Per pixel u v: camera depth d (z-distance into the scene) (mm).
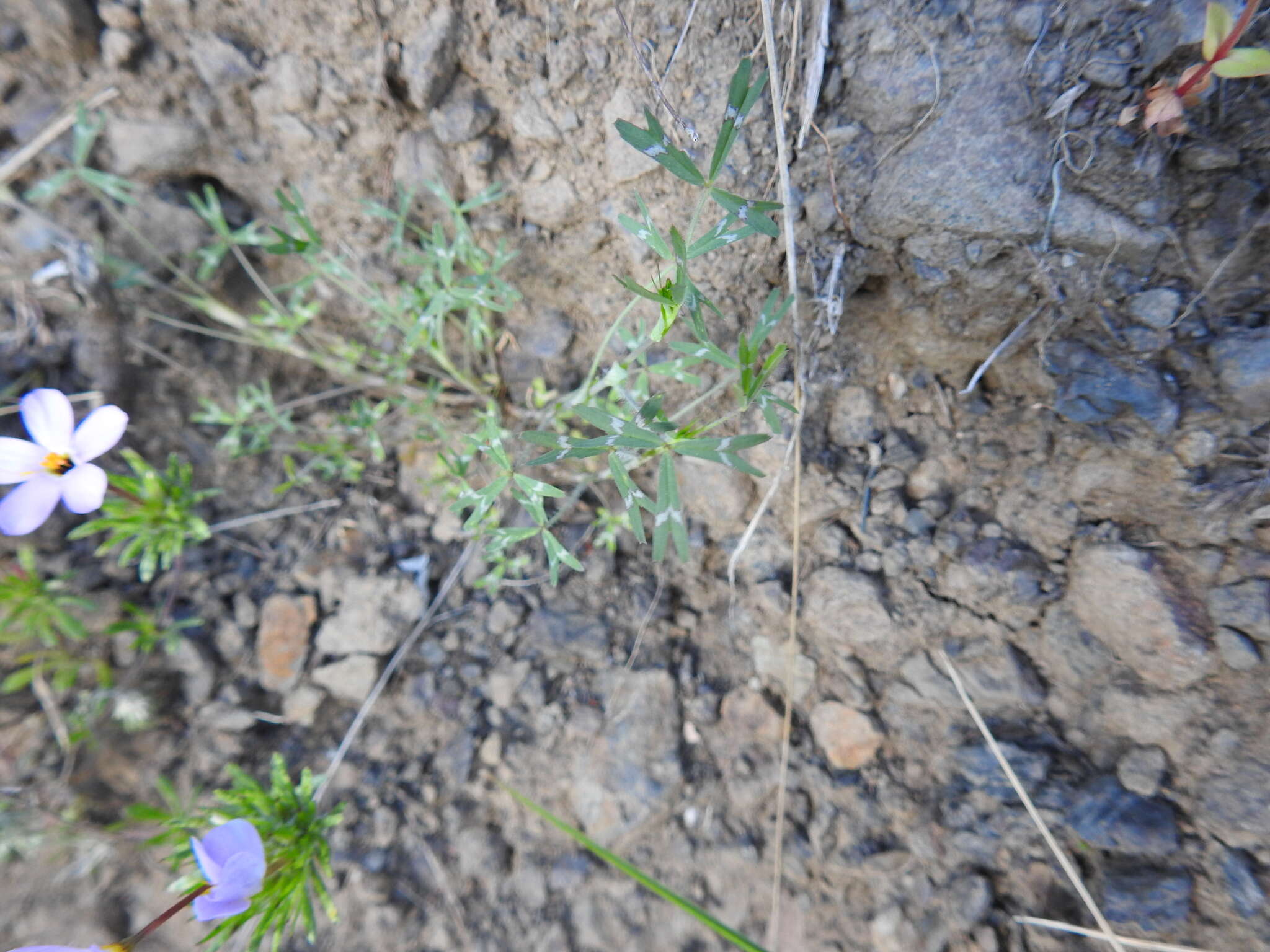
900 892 95
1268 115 74
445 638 113
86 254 105
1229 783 83
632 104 88
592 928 101
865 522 100
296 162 103
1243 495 81
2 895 104
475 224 102
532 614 112
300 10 91
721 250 92
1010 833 92
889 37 80
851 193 86
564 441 75
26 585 104
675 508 76
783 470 95
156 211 106
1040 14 76
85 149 97
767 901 99
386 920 103
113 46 95
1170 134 75
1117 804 88
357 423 115
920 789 98
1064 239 81
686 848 102
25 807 104
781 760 103
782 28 82
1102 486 89
